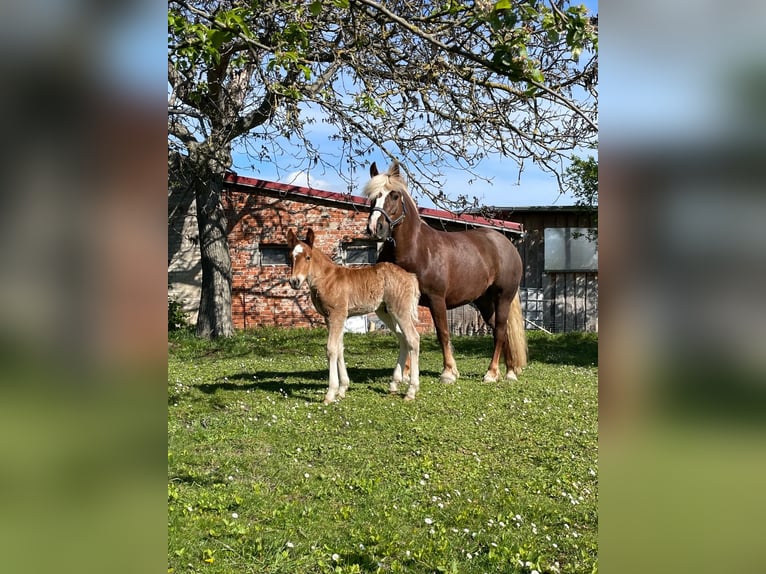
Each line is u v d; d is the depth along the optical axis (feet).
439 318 25.57
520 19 8.69
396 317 23.03
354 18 14.84
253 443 16.88
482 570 9.88
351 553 10.31
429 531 11.35
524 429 18.92
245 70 21.67
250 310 51.26
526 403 22.40
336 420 19.42
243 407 21.01
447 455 16.17
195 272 51.96
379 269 22.94
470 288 26.27
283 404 21.71
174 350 41.34
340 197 50.29
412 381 22.90
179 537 10.61
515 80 8.75
